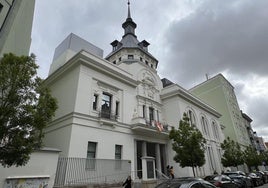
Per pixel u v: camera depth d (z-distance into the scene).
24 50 12.45
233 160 28.81
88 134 15.83
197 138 17.86
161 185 7.04
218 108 46.91
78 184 12.92
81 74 17.14
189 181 6.73
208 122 34.12
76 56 17.56
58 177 12.27
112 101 19.45
